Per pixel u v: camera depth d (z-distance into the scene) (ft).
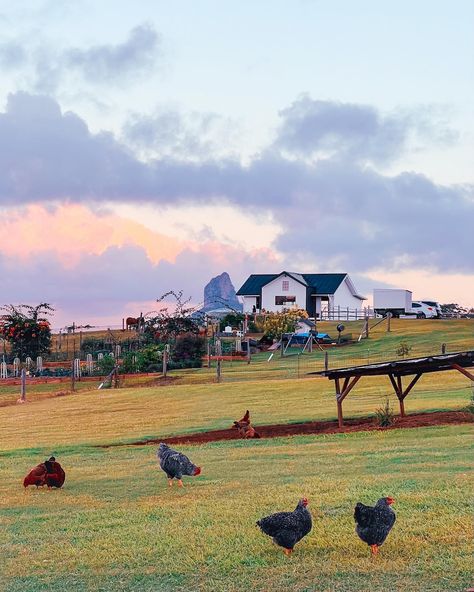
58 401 163.53
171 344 244.42
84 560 48.03
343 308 376.07
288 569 43.80
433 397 126.21
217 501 60.70
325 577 42.39
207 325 273.13
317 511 54.39
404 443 86.33
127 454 96.27
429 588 40.22
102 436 115.03
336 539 47.80
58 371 220.43
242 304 379.96
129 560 47.52
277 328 256.73
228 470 76.07
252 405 135.64
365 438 93.50
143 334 264.52
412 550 45.32
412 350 225.56
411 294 356.59
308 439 96.78
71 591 43.32
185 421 123.95
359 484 62.34
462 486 59.11
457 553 44.50
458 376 153.58
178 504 60.85
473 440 84.53
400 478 63.98
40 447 107.24
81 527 55.93
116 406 148.77
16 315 250.37
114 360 215.72
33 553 50.29
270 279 375.86
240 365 214.28
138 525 55.16
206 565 45.65
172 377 193.36
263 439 100.32
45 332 254.68
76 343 293.84
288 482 66.39
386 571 42.60
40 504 65.41
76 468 86.12
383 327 293.43
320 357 223.30
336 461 77.00
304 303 368.27
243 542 48.85
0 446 110.42
